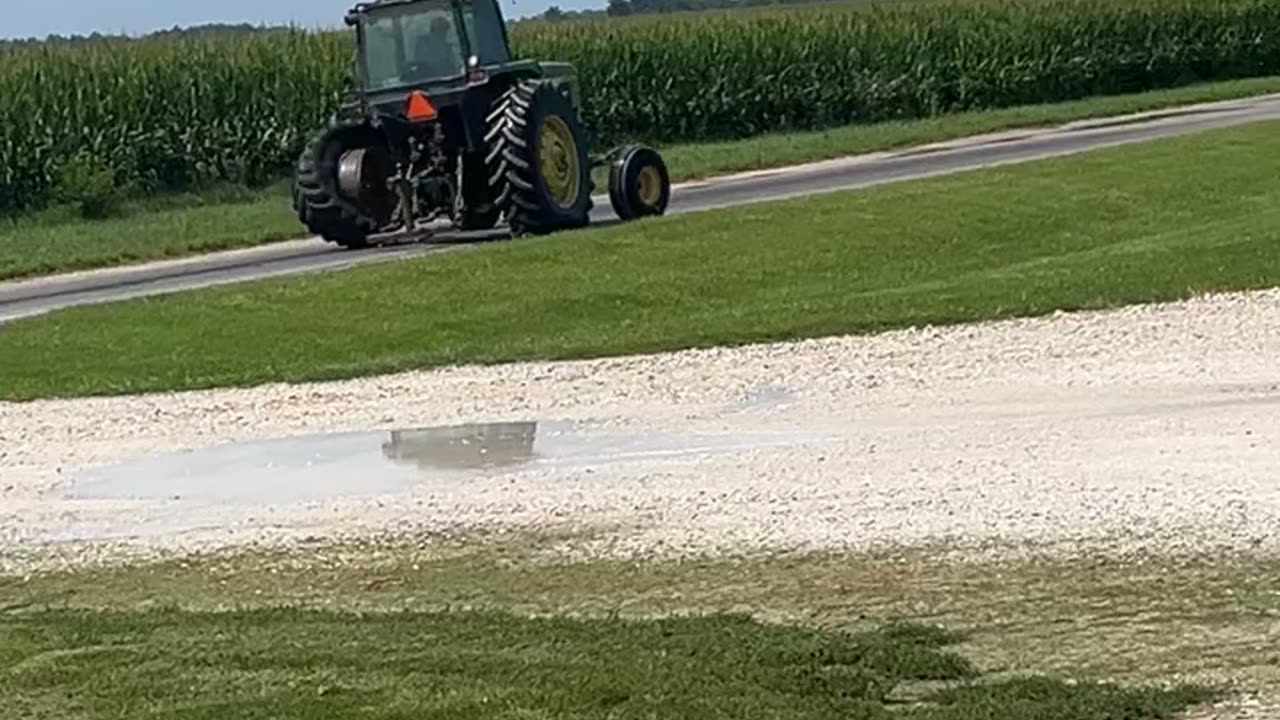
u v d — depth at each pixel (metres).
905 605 7.94
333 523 10.15
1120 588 7.93
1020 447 10.54
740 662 7.22
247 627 8.12
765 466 10.59
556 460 11.30
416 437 12.45
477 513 10.06
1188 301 15.38
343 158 23.23
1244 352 13.12
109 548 10.00
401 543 9.61
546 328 17.17
